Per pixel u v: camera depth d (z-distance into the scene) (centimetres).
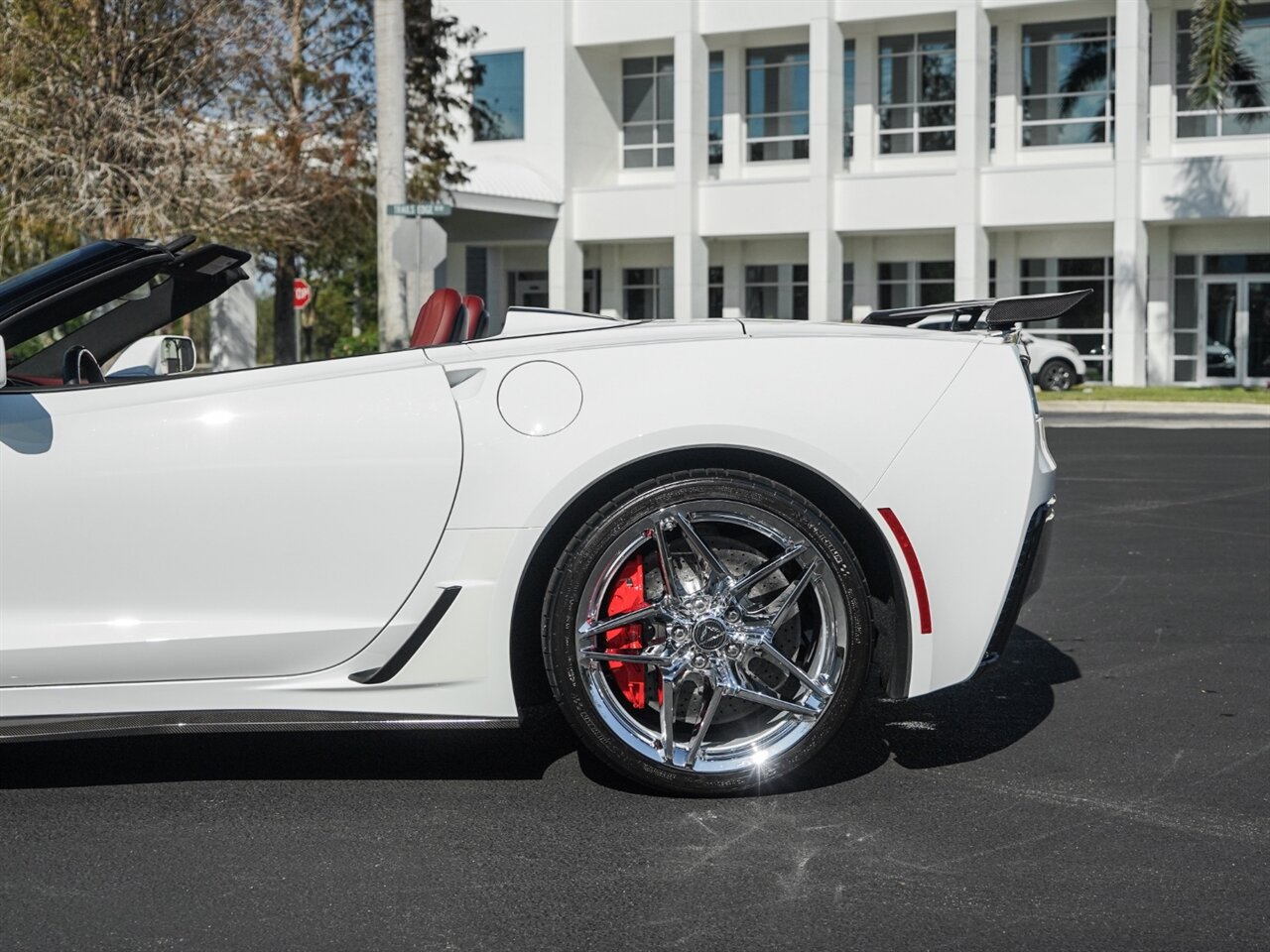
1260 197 2738
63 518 332
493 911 281
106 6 1752
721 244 3312
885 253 3161
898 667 348
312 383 342
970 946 264
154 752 393
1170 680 477
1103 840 321
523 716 347
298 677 342
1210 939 267
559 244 3216
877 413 342
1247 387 2895
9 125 1692
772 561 340
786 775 368
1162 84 2945
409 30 2264
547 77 3206
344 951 263
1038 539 361
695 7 3094
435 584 337
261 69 1855
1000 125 3045
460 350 347
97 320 444
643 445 334
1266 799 350
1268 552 765
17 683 334
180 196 1736
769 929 272
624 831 327
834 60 3011
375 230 2000
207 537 335
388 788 359
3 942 267
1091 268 2980
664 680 340
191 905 285
